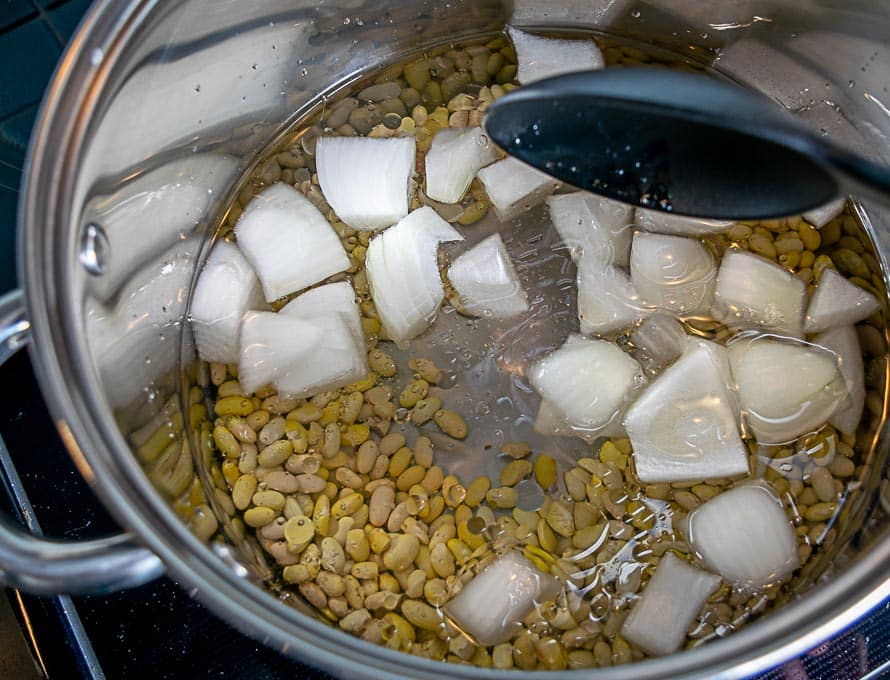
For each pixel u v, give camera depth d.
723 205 0.20
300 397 0.27
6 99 0.28
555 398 0.27
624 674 0.18
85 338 0.20
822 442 0.27
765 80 0.30
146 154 0.25
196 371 0.28
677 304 0.28
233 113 0.29
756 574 0.25
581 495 0.26
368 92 0.32
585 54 0.31
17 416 0.26
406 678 0.18
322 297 0.29
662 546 0.25
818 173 0.18
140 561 0.18
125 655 0.24
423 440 0.27
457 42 0.32
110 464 0.19
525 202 0.29
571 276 0.29
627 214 0.29
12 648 0.25
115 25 0.20
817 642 0.18
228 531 0.26
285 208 0.30
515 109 0.19
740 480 0.26
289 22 0.28
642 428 0.26
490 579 0.25
